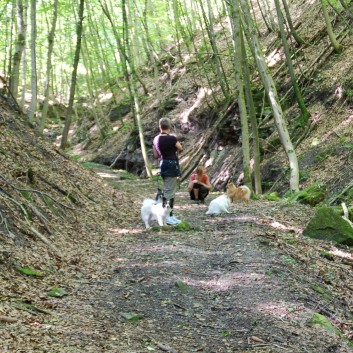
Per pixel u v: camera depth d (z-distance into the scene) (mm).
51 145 13195
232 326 4852
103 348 3943
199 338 4508
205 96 23516
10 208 7109
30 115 15172
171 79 29922
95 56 36906
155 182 19281
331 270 7402
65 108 41625
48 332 4102
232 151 20719
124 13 22688
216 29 31203
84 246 7574
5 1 17250
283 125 13992
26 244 6488
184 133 24969
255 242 7918
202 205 12922
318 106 18375
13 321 4160
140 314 4918
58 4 20422
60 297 5180
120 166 26906
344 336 5145
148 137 26109
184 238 8391
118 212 10742
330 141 16266
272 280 6133
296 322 5062
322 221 9250
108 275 6246
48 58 17531
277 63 22516
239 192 12812
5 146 9891
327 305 5910
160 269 6531
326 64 19688
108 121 32719
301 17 24172
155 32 34281
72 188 10352
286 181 16219
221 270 6547
